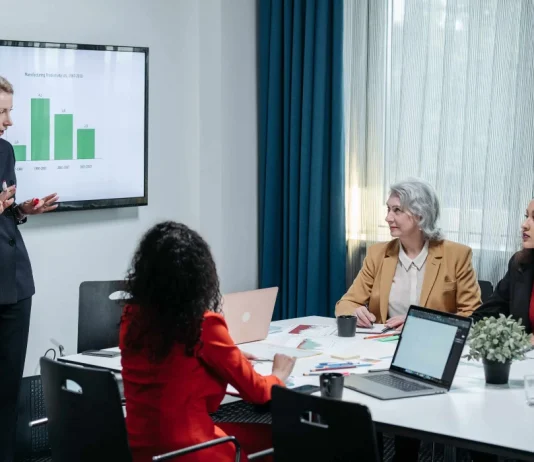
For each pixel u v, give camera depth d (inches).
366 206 191.3
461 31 173.5
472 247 174.4
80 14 172.1
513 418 92.0
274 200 202.1
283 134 200.8
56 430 93.5
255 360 119.0
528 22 163.0
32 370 168.9
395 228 145.8
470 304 143.6
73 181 171.9
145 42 184.4
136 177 182.4
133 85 180.1
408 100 181.2
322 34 189.3
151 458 90.5
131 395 92.3
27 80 162.9
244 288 204.7
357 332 137.6
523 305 132.6
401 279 147.9
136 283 89.9
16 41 160.1
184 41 192.1
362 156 190.7
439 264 145.8
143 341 89.7
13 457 144.9
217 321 92.2
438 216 147.5
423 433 88.3
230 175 199.6
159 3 186.5
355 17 188.7
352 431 79.3
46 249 169.8
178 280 88.4
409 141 181.9
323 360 119.4
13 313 142.9
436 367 106.3
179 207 193.6
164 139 189.6
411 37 179.8
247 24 200.7
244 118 201.8
